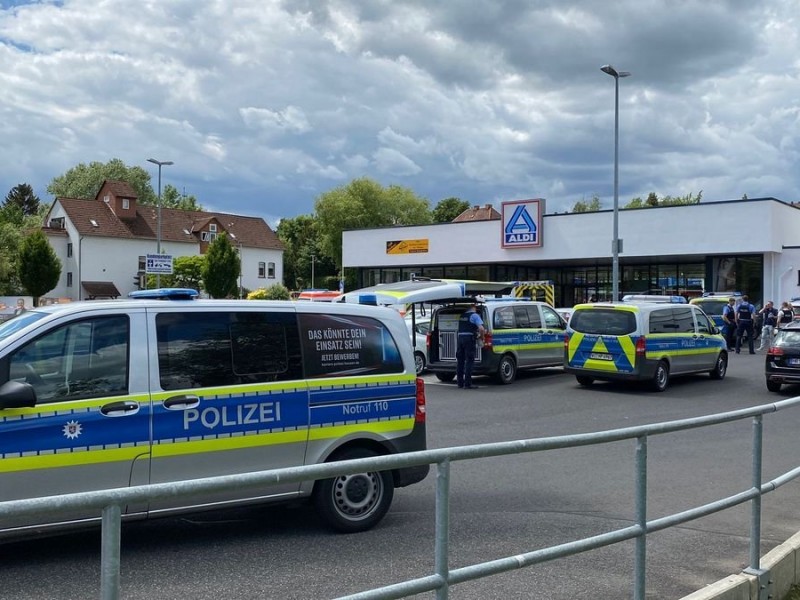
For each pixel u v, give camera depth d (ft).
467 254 127.65
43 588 14.51
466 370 54.75
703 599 13.66
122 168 302.86
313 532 18.39
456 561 15.42
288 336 19.07
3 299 151.94
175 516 16.83
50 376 16.15
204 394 17.58
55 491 15.84
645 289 122.21
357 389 19.70
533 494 19.29
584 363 53.98
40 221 260.83
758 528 15.81
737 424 19.31
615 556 15.74
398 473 19.49
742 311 84.38
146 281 213.87
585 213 115.14
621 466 16.85
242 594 13.87
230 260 192.03
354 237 140.97
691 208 105.70
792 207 109.40
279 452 18.43
